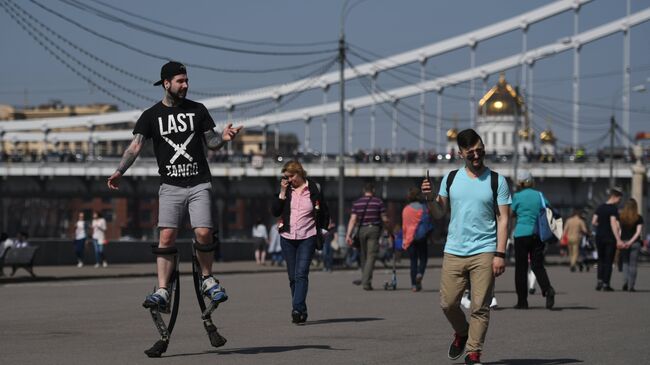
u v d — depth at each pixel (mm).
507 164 154250
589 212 148375
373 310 34625
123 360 20547
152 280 57531
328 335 26141
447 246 19969
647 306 37094
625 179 150625
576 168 149625
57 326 28250
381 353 22188
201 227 20266
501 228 19734
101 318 30859
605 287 47156
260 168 166500
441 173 157875
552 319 31484
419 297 41625
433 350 22828
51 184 182375
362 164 161000
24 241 72062
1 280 54406
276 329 27781
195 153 20359
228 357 21188
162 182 20391
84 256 78438
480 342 19641
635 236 47250
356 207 46438
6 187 183875
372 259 46375
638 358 21906
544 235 35344
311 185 30172
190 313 32656
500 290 47656
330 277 63250
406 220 45625
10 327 27891
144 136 20312
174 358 20953
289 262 30047
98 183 180125
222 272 70125
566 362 21219
